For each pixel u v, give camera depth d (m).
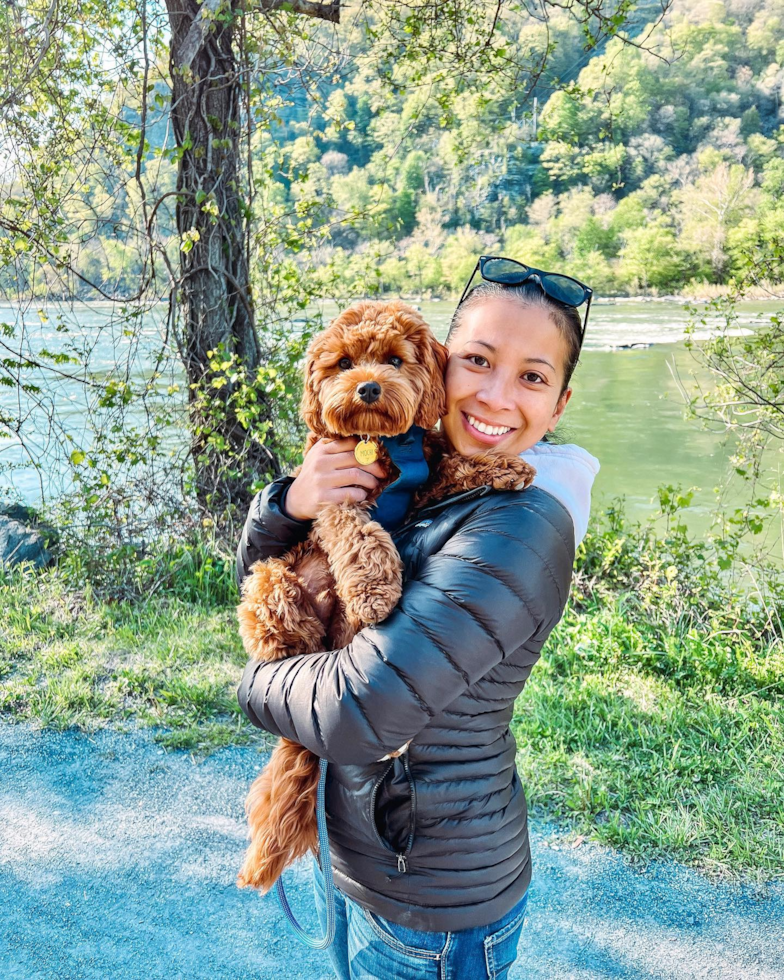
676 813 3.55
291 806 1.70
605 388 17.45
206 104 6.52
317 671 1.39
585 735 4.12
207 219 6.59
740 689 4.61
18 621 5.78
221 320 6.78
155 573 6.31
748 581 6.43
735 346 6.69
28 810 3.76
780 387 6.34
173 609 5.98
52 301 6.43
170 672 5.00
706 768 3.82
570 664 4.95
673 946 2.89
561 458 1.66
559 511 1.47
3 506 7.70
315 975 2.83
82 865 3.40
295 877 3.37
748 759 3.91
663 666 4.89
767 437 7.00
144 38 5.76
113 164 6.65
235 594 6.18
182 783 3.97
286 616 1.61
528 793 3.71
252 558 1.80
